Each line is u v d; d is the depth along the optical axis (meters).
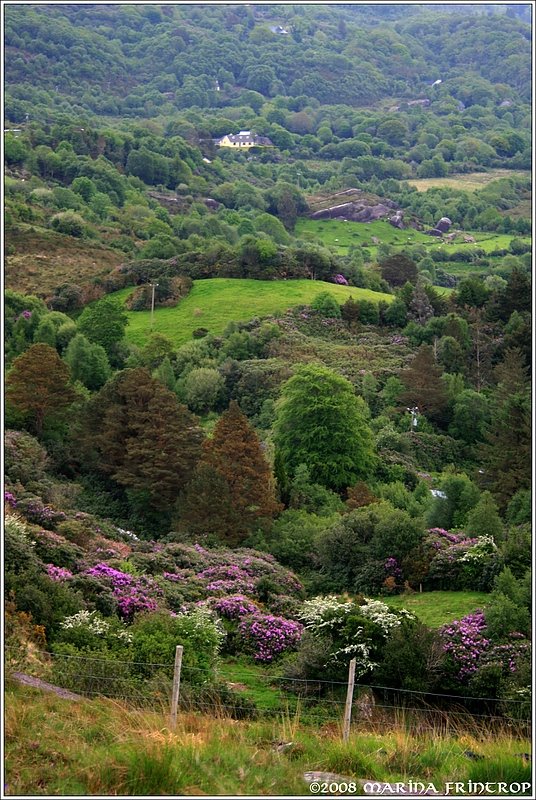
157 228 186.88
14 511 42.66
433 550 47.53
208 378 97.00
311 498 66.75
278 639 36.81
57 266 145.12
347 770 19.48
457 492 58.62
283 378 97.94
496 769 19.62
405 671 30.70
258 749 19.80
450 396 95.62
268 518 57.47
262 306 124.12
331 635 32.91
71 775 17.52
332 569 49.66
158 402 65.19
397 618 32.75
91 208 196.00
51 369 71.31
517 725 27.97
